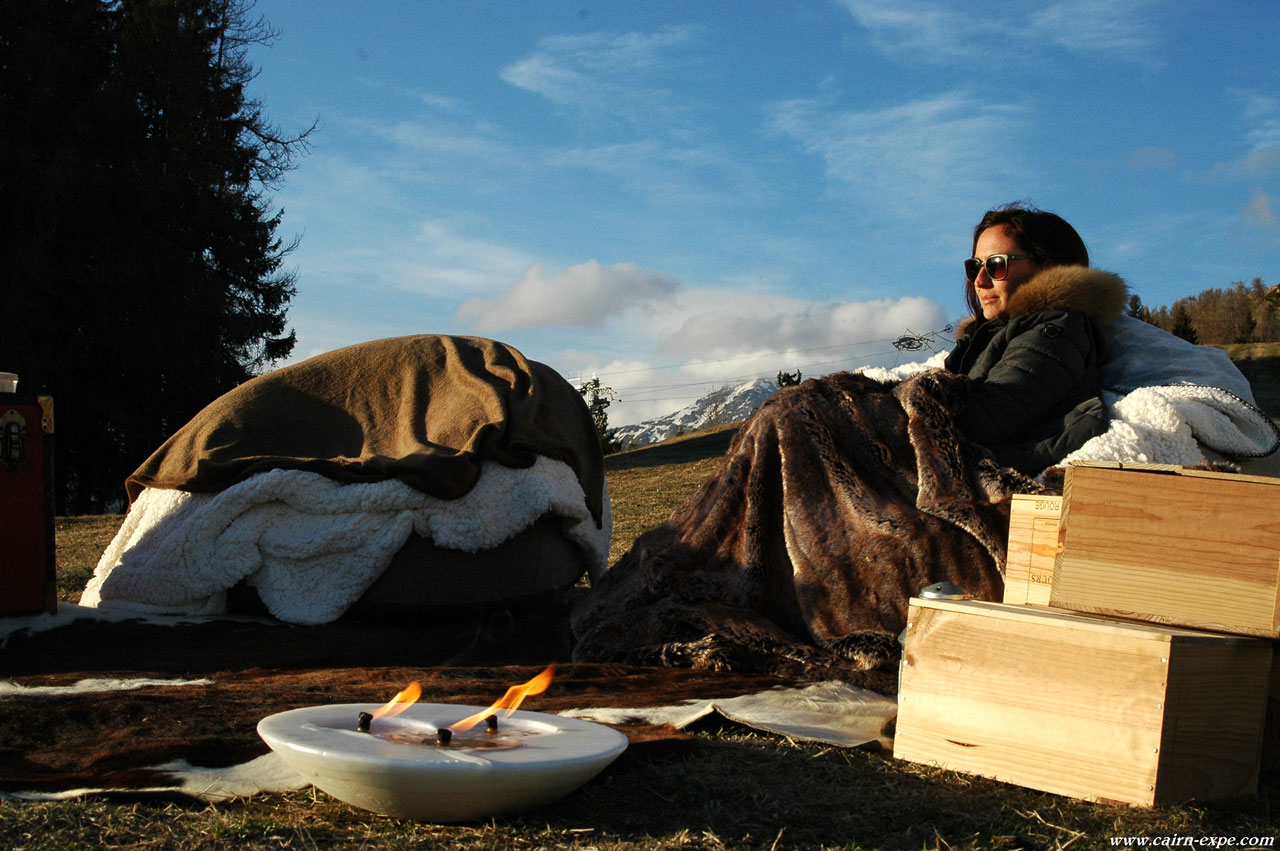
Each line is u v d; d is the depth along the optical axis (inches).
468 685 125.6
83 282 1038.4
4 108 992.9
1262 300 2655.0
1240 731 88.7
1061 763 88.5
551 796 74.6
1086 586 98.1
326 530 195.6
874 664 137.6
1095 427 155.0
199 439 206.1
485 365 228.2
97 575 209.5
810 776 92.2
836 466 162.4
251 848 69.6
